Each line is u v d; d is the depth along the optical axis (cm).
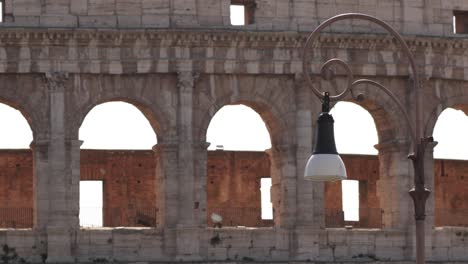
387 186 15338
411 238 15112
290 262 14700
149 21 14712
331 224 17425
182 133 14638
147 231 14600
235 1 14975
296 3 14988
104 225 17288
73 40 14550
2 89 14525
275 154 15062
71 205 14525
